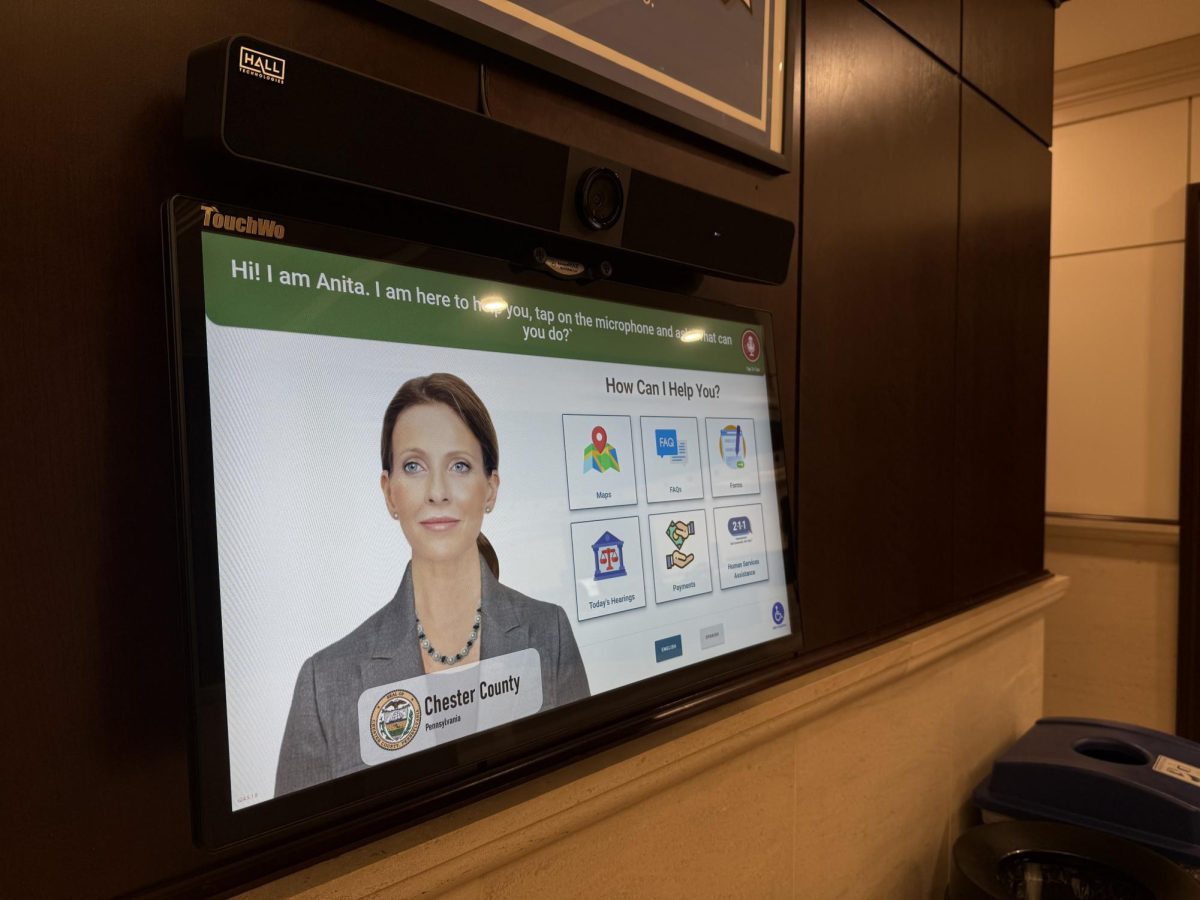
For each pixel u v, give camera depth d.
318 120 0.51
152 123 0.54
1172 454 2.62
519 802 0.72
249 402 0.51
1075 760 1.44
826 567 1.20
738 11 1.01
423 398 0.61
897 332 1.37
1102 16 2.31
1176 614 2.61
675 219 0.81
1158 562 2.64
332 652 0.54
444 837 0.65
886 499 1.35
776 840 1.08
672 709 0.90
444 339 0.63
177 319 0.48
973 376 1.63
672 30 0.92
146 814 0.54
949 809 1.53
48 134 0.50
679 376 0.85
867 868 1.29
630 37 0.86
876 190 1.31
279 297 0.53
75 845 0.51
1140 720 2.69
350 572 0.55
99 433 0.52
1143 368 2.68
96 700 0.52
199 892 0.56
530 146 0.66
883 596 1.34
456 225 0.71
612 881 0.84
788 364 1.12
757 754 1.04
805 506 1.15
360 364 0.57
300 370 0.54
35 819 0.49
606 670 0.73
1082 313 2.80
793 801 1.11
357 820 0.63
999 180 1.72
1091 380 2.79
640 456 0.80
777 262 0.96
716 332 0.91
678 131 0.94
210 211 0.50
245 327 0.51
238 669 0.49
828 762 1.18
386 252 0.60
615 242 0.75
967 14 1.56
